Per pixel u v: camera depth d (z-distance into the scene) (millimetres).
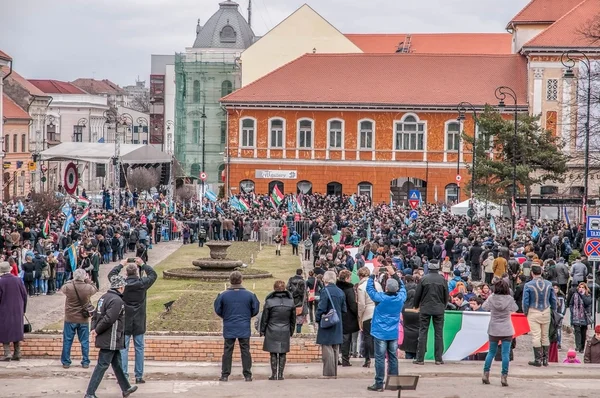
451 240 58719
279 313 26516
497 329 26016
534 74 106312
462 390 25406
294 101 109938
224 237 81375
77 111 177750
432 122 109562
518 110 106625
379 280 32969
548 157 86062
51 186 132125
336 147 110938
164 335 30344
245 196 100438
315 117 110875
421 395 24766
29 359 29266
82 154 101750
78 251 51531
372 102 109375
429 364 29188
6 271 28688
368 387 25359
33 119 126688
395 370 25625
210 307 43625
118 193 93188
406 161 110000
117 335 23516
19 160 117562
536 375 27766
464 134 88625
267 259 68375
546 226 68625
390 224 69812
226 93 149125
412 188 110625
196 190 121875
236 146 111625
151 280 25969
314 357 30391
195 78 149000
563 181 86750
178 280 56500
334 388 25562
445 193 109938
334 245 56156
